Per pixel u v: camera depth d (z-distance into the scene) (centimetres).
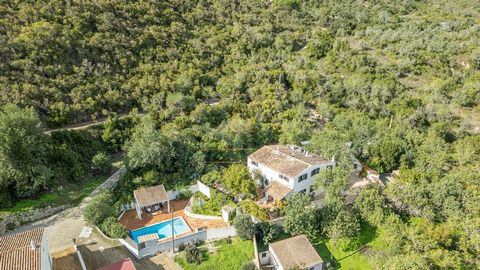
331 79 7688
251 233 3919
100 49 6344
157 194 4475
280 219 4188
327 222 4134
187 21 8006
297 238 3897
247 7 9469
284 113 6519
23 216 4038
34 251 3081
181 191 4744
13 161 4100
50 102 5278
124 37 6731
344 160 5056
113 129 5441
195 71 6862
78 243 3822
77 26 6338
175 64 6850
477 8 10656
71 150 4894
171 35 7412
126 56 6494
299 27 9625
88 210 4012
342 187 4406
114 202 4538
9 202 4094
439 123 6400
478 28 8612
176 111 6053
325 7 10769
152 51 6875
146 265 3675
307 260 3662
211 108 6234
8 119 4100
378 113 6969
